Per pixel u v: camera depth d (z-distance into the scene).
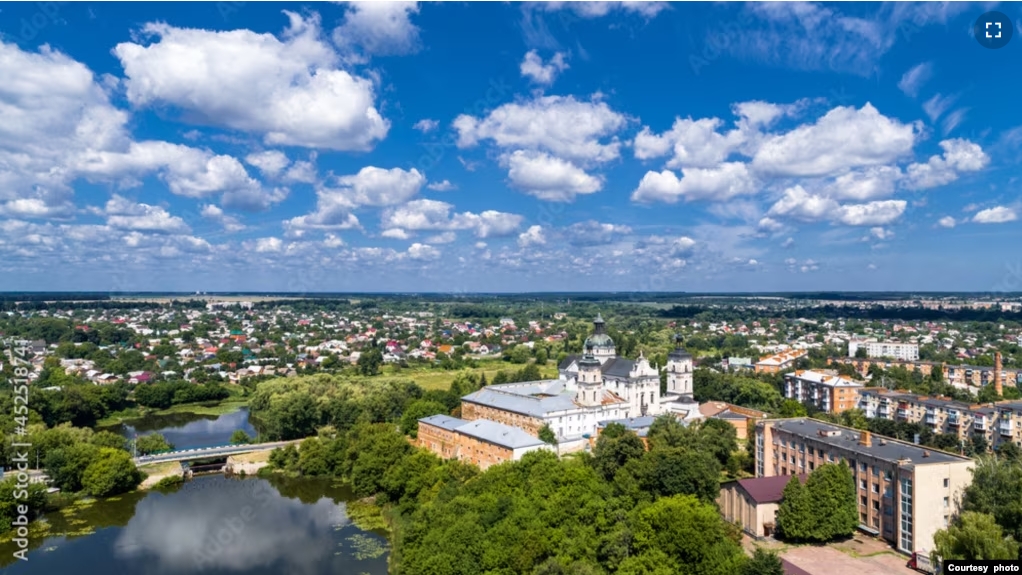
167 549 183.62
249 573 167.12
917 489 152.38
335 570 168.25
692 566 134.75
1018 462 174.25
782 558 152.62
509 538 148.12
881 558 152.62
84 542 189.75
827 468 166.50
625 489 170.12
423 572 148.00
